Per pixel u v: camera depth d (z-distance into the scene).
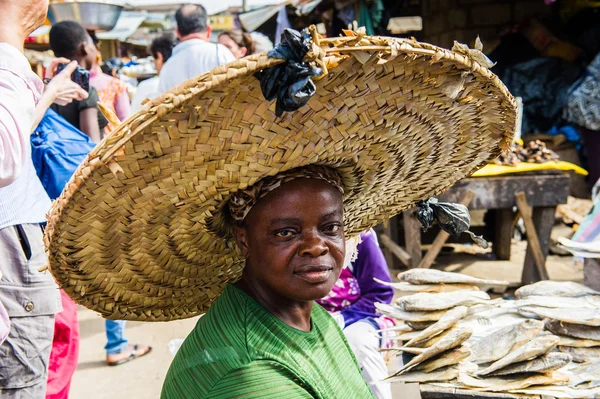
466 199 4.35
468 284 2.18
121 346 3.83
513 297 4.55
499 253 5.53
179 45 4.11
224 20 10.15
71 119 3.40
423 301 1.96
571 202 6.30
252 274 1.21
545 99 7.17
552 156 4.81
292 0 7.09
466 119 1.25
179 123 0.91
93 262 1.19
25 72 1.62
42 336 2.01
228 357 1.08
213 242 1.30
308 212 1.10
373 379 2.35
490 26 7.81
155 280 1.32
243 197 1.11
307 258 1.11
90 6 5.17
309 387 1.14
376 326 2.49
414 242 4.75
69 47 3.79
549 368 1.57
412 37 0.92
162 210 1.11
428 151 1.31
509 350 1.69
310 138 1.02
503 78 7.46
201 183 1.06
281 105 0.84
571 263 5.35
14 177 1.56
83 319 4.62
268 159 1.03
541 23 7.39
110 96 4.06
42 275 2.00
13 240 1.90
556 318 1.78
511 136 1.36
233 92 0.89
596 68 6.05
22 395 1.99
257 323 1.14
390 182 1.40
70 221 1.05
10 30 1.64
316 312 1.38
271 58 0.82
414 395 3.31
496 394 1.54
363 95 0.99
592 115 6.06
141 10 10.62
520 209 4.47
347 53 0.88
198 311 1.48
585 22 7.62
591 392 1.52
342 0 7.00
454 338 1.63
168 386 1.18
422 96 1.07
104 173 0.96
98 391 3.47
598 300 1.97
